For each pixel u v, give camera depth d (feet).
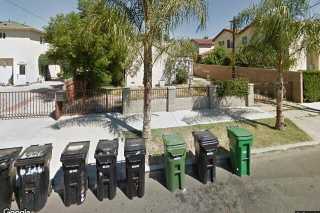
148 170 18.84
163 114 34.86
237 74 65.72
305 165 19.95
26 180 13.91
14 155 14.88
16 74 87.51
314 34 24.00
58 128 28.89
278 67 27.09
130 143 16.26
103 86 58.34
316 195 15.48
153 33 21.20
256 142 24.54
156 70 60.95
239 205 14.64
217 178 18.06
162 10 20.51
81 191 14.92
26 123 30.99
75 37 44.04
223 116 33.71
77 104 40.16
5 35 86.22
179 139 17.40
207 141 17.19
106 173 15.24
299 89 42.98
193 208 14.40
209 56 101.65
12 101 46.73
